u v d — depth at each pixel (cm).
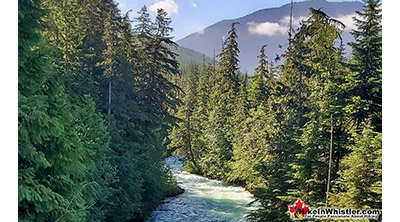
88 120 998
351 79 941
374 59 919
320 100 1066
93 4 1645
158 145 1711
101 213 991
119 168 1199
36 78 543
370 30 921
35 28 564
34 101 488
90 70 1404
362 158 815
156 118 1633
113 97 1377
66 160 613
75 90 1230
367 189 812
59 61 1162
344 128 1020
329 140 1019
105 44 1591
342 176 884
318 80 1131
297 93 1349
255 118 1869
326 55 1048
